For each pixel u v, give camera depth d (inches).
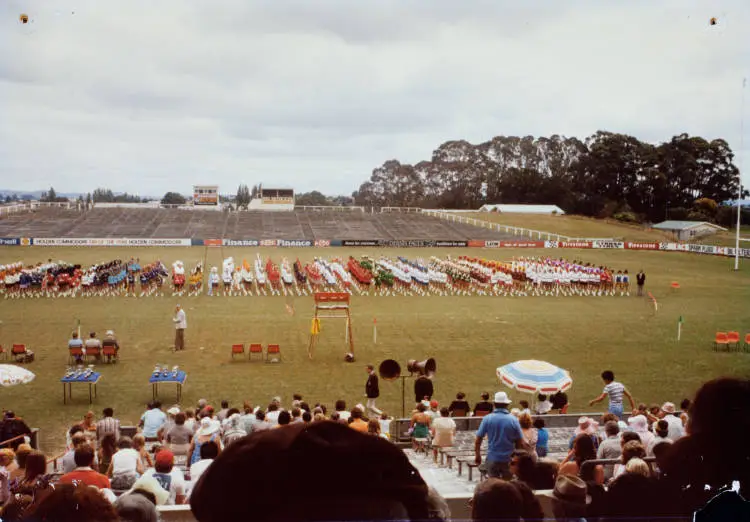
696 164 6181.1
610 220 5487.2
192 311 1828.2
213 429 647.8
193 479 478.0
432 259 2851.9
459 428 818.8
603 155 6535.4
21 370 928.9
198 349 1393.9
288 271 2236.7
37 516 124.0
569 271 2327.8
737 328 1690.5
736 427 116.5
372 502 69.5
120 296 2066.9
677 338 1562.5
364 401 1068.5
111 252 3341.5
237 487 69.4
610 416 617.3
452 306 1985.7
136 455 503.5
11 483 458.3
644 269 2992.1
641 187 6461.6
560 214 5782.5
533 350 1429.6
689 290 2383.1
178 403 1042.1
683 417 671.1
